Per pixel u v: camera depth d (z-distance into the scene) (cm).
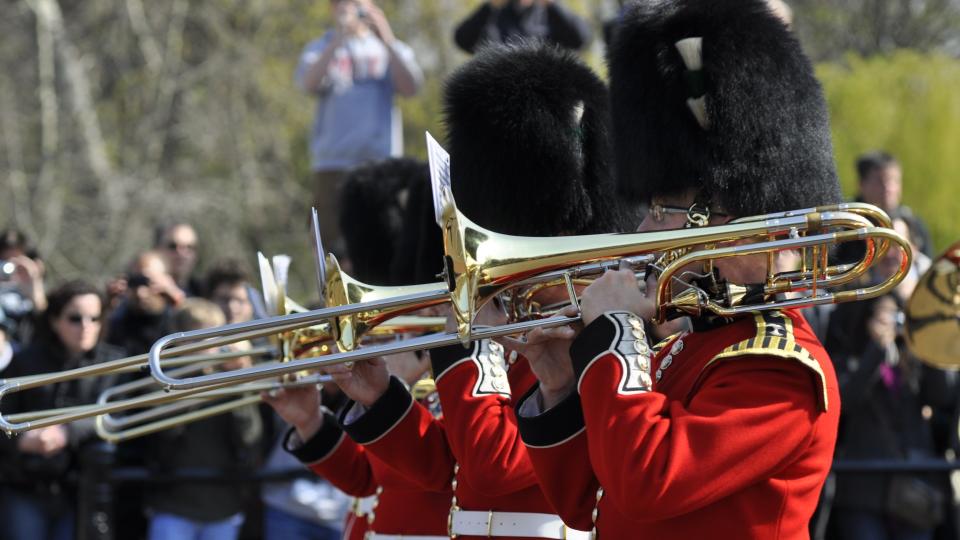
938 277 1309
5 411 2089
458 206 1309
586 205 1273
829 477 2062
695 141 1024
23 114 5900
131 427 2141
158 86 6044
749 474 905
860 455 2039
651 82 1047
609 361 931
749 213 1011
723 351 955
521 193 1274
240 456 2136
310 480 2136
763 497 927
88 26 6197
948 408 2052
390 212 1777
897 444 2034
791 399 920
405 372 1473
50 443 2086
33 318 2209
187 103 6050
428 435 1278
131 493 2203
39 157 5819
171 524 2123
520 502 1241
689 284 988
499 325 1085
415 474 1275
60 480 2112
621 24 1079
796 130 1028
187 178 6028
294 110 6059
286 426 2183
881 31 7844
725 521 929
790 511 929
